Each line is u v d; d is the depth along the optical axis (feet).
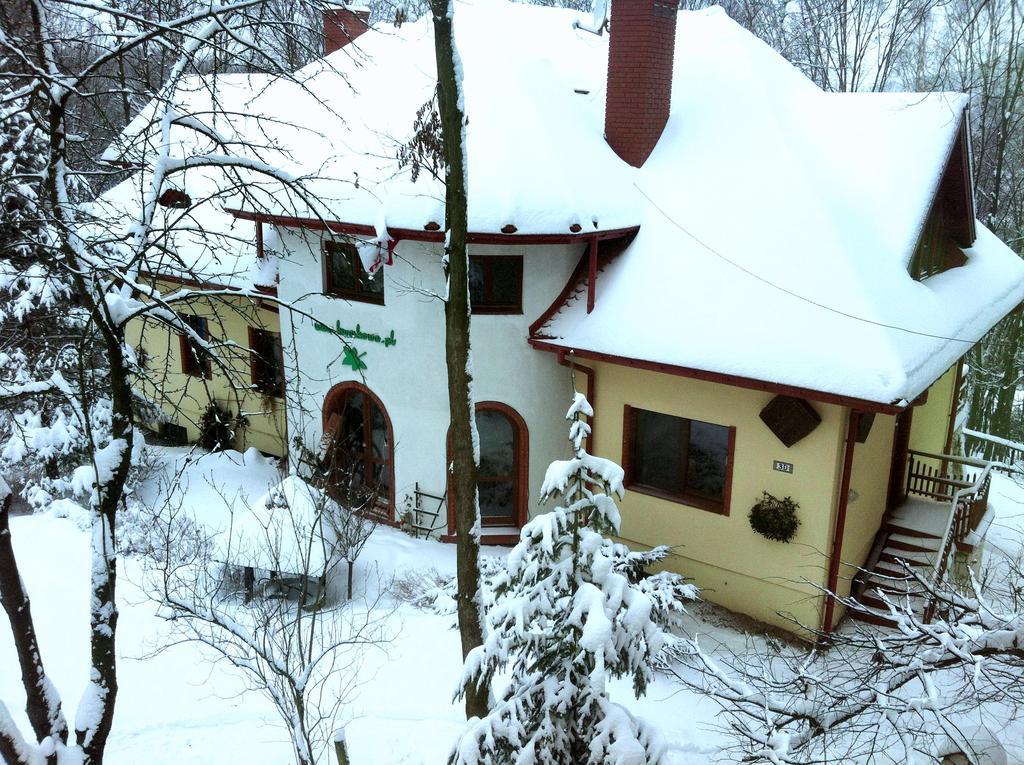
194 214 58.80
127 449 24.12
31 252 29.07
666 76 45.27
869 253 38.88
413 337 43.42
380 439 47.60
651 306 39.75
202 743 30.07
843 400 32.68
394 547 44.16
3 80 27.04
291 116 50.52
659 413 40.86
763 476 37.27
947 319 40.14
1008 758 27.20
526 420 43.98
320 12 26.84
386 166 40.70
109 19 24.93
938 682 32.19
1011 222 84.89
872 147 44.45
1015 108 80.18
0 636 36.11
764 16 101.14
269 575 39.78
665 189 44.14
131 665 34.09
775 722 24.18
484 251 41.65
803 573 36.73
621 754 18.71
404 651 35.50
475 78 44.98
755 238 39.65
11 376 40.78
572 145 43.83
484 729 20.01
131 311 23.80
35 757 21.65
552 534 20.42
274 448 57.98
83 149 26.17
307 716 29.40
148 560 40.75
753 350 35.68
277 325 55.01
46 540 44.62
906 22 48.34
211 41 23.62
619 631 20.20
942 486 49.49
